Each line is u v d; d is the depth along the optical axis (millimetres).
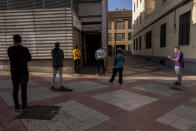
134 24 26188
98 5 11430
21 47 3512
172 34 11531
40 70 9125
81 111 3627
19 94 4852
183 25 10070
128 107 3918
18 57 3428
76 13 10672
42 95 4809
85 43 13930
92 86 6043
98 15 11469
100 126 2955
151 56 16781
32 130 2766
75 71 8883
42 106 3900
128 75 8711
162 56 13617
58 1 9109
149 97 4746
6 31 8875
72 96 4746
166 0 12305
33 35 8781
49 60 8969
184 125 3035
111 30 33344
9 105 3932
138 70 10750
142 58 20641
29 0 9250
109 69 10977
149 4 19016
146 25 18328
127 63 15523
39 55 8883
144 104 4141
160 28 13992
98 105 4023
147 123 3096
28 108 3729
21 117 3262
